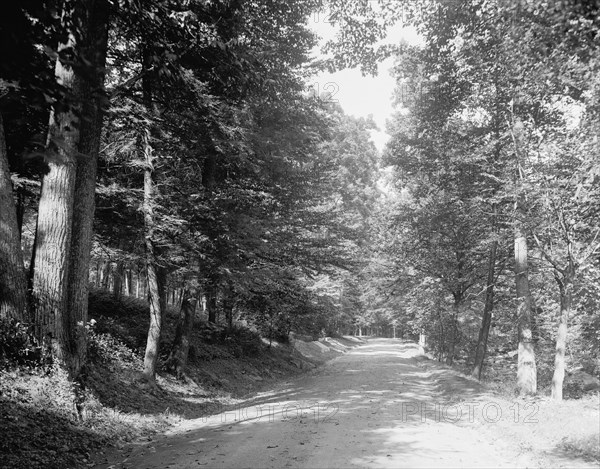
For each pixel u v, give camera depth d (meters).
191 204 13.29
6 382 7.52
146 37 9.85
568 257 11.52
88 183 9.67
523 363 14.86
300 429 9.27
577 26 6.36
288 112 15.78
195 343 19.41
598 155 10.04
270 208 17.50
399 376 21.73
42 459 6.48
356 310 58.94
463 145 16.84
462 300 25.52
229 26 11.16
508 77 11.20
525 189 11.90
